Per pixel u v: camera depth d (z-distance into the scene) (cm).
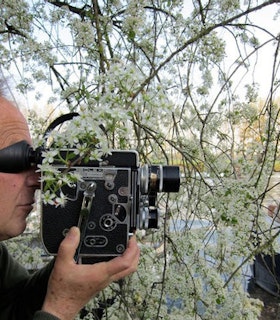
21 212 92
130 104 89
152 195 100
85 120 78
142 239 192
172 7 193
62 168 86
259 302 186
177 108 212
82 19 212
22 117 94
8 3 205
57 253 92
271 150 179
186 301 171
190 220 206
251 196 164
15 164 87
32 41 205
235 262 184
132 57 182
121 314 173
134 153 94
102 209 93
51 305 86
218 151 212
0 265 113
